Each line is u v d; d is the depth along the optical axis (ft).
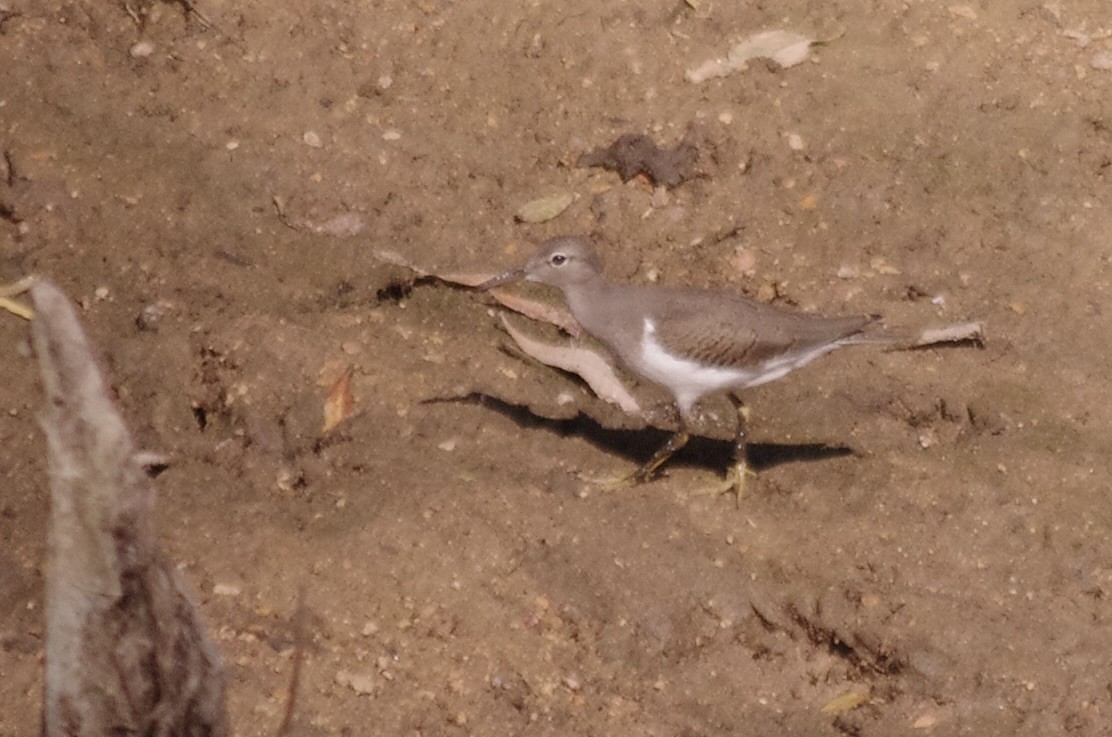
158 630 24.02
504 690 33.37
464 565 35.27
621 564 35.96
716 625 35.37
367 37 48.47
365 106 47.09
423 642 33.83
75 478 22.68
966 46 49.14
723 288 43.73
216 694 25.20
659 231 45.06
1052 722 34.04
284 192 44.68
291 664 32.81
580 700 33.58
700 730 33.53
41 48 46.78
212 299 41.65
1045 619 35.73
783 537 37.22
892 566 36.65
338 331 41.11
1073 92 48.16
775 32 48.93
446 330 42.16
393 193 45.11
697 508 37.81
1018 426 40.01
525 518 36.52
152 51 47.29
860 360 41.68
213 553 34.73
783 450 39.68
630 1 49.44
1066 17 50.26
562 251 37.45
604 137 46.96
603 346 41.73
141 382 38.99
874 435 39.99
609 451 39.22
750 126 46.98
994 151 46.62
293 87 47.09
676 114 47.24
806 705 34.50
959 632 35.27
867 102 47.57
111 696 24.17
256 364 39.42
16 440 37.01
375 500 36.42
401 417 38.86
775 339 36.96
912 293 43.55
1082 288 43.50
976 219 45.11
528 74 48.03
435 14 49.01
